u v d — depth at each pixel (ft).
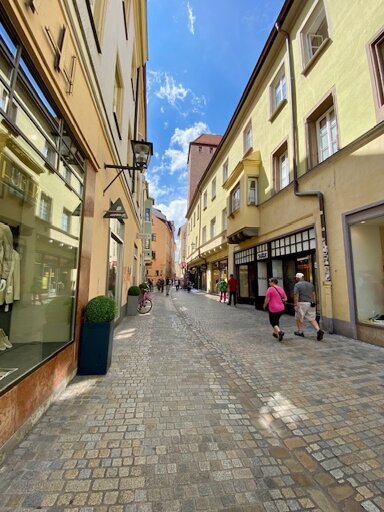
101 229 18.58
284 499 6.30
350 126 22.68
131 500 6.15
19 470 6.94
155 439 8.50
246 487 6.64
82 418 9.58
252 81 42.57
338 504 6.20
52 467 7.09
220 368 15.19
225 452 7.98
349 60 23.03
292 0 29.96
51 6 9.51
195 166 124.98
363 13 21.68
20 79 8.44
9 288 10.88
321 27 29.50
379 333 19.27
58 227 13.29
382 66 20.52
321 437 8.84
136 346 19.72
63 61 10.66
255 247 43.65
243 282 51.11
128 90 31.42
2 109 7.78
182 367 15.26
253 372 14.57
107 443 8.21
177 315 36.50
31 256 12.02
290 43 32.71
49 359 10.35
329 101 26.00
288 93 32.78
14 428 7.82
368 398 11.52
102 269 19.12
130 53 32.12
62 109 11.16
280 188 37.17
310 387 12.67
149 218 95.04
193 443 8.38
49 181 12.23
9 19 7.34
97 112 16.63
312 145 28.66
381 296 22.29
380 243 22.74
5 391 7.36
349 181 22.29
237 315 36.37
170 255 222.07
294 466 7.45
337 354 17.66
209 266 86.28
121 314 30.35
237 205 45.98
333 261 23.89
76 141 13.56
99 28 17.74
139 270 57.67
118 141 25.32
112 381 12.99
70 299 13.33
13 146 9.39
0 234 10.54
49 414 9.77
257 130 43.32
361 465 7.52
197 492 6.44
